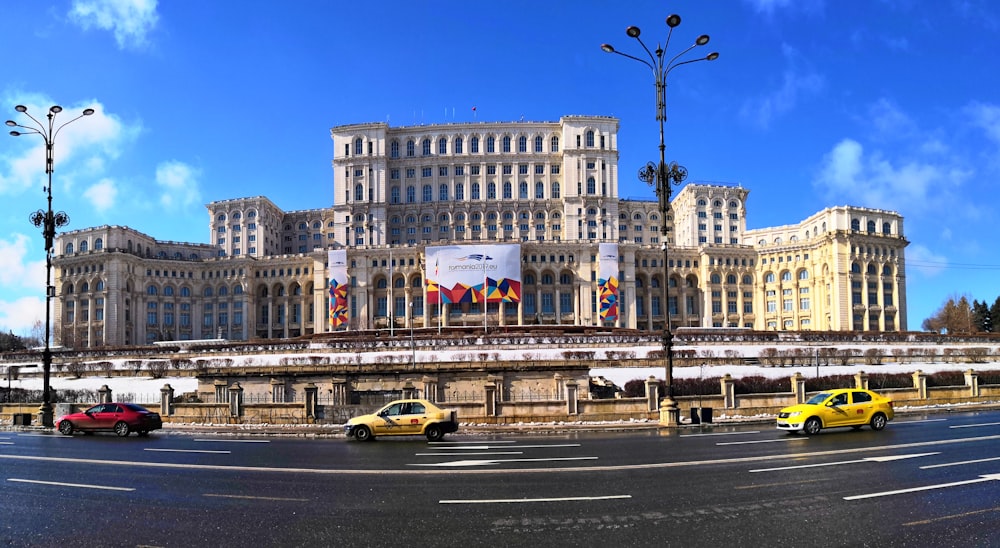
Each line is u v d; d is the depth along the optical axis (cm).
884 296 16175
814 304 16400
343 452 2688
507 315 15925
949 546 1265
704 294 16838
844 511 1538
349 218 18000
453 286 14125
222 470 2211
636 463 2278
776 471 2073
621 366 7612
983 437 2859
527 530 1402
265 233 19488
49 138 4575
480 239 18012
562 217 18338
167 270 17388
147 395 6181
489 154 18575
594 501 1667
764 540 1316
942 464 2147
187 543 1331
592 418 4056
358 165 18188
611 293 15112
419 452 2666
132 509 1628
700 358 7850
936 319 19312
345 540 1339
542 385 5659
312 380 5850
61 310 16962
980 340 10219
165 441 3247
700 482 1906
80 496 1791
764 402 4481
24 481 2031
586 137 18275
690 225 19212
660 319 16925
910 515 1491
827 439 2920
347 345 9519
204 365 8381
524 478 2000
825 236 16062
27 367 9112
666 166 3941
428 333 12900
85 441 3275
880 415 3284
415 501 1686
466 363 6481
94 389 6644
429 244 16025
